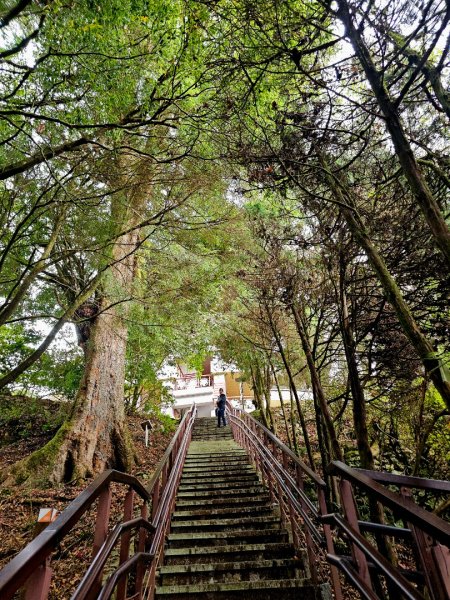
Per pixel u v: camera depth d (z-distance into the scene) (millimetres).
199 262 6656
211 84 3979
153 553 3035
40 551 1181
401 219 3732
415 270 3635
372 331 4230
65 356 10031
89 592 1642
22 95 3574
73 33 3008
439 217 1983
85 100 3613
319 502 2838
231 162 3768
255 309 8078
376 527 2107
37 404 10234
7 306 4293
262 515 4953
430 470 5922
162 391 14414
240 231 6266
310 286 4934
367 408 6305
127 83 3521
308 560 3564
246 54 3104
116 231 5363
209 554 3850
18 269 5734
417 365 4234
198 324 7465
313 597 3109
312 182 3762
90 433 7230
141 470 7898
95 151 4453
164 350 11023
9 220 4570
